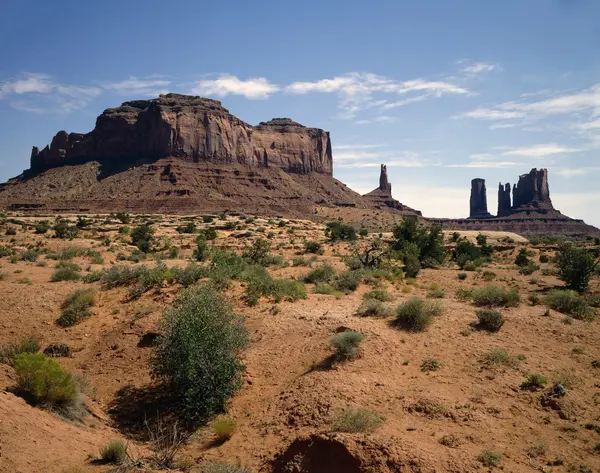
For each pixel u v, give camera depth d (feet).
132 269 79.61
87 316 62.90
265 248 142.82
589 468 30.27
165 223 374.43
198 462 33.81
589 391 41.16
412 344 51.57
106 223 337.31
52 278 81.56
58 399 38.34
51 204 583.99
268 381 46.29
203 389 41.16
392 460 29.22
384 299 75.25
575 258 97.50
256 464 33.14
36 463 27.96
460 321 59.06
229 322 47.65
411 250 155.02
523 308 68.13
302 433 35.04
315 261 154.40
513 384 42.14
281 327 57.31
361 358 46.88
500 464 30.14
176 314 46.29
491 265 168.14
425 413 37.19
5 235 218.18
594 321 63.46
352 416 34.78
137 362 52.06
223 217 447.42
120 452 31.24
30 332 59.11
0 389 36.58
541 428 35.29
